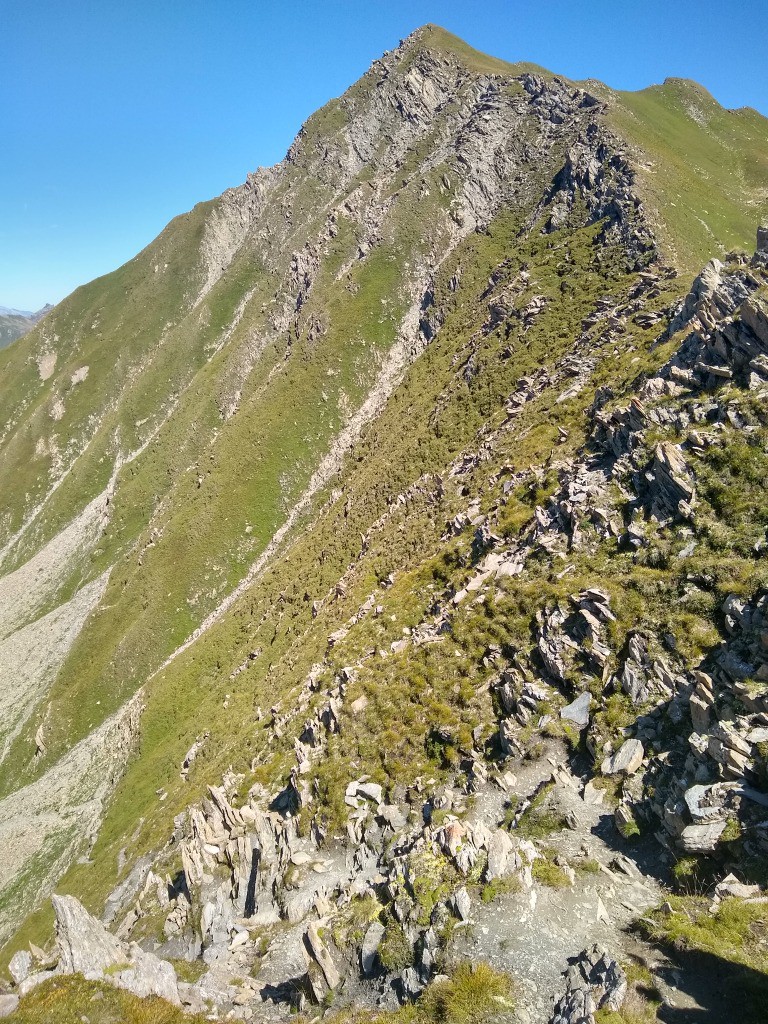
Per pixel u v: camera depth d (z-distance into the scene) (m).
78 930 22.64
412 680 32.81
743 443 26.69
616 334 61.03
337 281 190.88
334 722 34.78
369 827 27.36
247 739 51.06
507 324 95.56
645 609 24.91
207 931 28.38
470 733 28.11
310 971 19.33
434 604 40.69
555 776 22.50
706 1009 12.85
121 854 63.34
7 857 93.81
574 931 15.87
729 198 143.62
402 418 114.56
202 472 166.38
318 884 26.17
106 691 134.88
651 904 16.36
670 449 28.72
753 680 19.02
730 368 30.95
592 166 126.81
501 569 35.59
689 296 45.16
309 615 75.56
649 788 19.64
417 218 183.62
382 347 171.12
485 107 190.88
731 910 14.78
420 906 18.25
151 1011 20.16
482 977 14.95
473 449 67.50
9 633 183.62
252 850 31.09
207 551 148.75
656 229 94.75
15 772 131.25
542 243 122.38
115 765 102.38
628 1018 12.91
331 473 152.00
